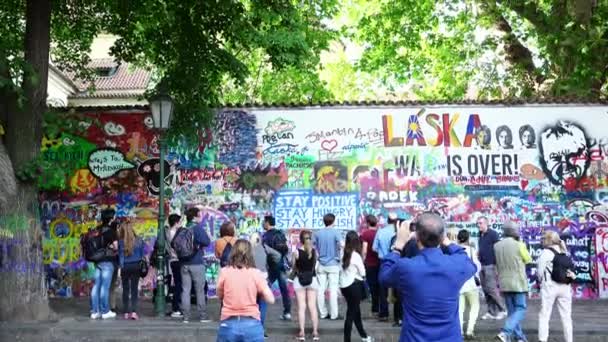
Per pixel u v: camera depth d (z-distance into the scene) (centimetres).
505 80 2023
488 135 1480
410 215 1473
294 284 1018
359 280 948
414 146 1486
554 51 1744
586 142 1470
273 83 2316
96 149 1518
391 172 1484
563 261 917
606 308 1306
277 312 1288
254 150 1505
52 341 1031
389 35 2250
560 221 1462
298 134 1502
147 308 1326
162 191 1255
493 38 1998
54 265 1499
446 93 2197
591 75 1689
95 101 3562
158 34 1426
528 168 1473
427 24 2177
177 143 1443
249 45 1444
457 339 439
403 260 455
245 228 1491
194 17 1344
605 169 1467
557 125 1475
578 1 1695
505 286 956
